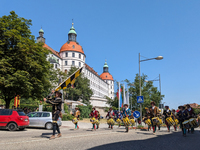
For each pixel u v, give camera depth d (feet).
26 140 22.85
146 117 46.37
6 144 20.18
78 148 18.80
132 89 131.23
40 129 55.47
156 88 133.18
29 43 70.64
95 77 416.67
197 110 231.71
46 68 76.69
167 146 21.71
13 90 66.28
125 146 20.68
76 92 229.45
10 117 46.24
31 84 65.21
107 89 530.27
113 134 32.40
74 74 51.85
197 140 27.45
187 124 31.91
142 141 24.76
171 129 53.21
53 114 24.91
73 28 348.59
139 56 68.69
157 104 132.87
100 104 337.72
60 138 24.93
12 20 71.67
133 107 131.54
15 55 65.51
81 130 48.24
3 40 65.21
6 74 61.82
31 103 147.74
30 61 66.69
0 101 133.49
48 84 78.89
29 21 76.69
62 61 316.19
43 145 19.92
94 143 22.03
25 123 47.32
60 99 25.12
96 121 47.16
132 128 51.37
